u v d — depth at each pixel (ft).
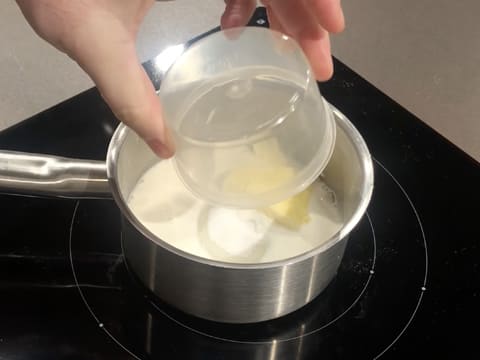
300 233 1.72
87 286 1.61
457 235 1.75
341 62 2.17
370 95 2.07
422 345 1.55
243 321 1.55
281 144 1.47
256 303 1.47
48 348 1.49
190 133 1.46
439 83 2.18
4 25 2.26
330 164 1.78
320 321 1.59
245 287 1.41
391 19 2.36
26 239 1.69
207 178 1.50
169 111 1.48
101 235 1.71
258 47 1.54
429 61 2.23
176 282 1.47
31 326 1.53
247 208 1.51
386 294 1.64
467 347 1.54
